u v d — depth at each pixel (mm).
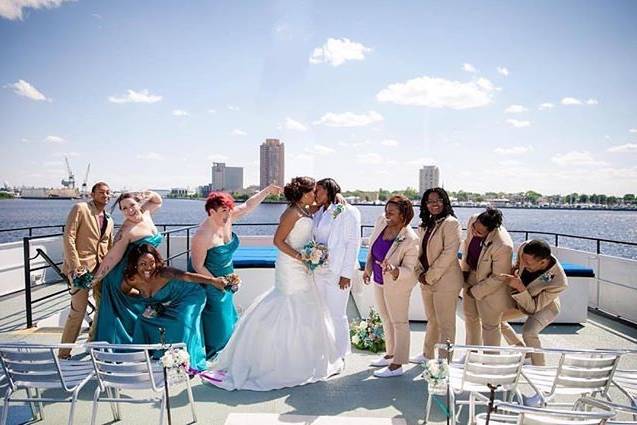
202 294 5141
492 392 2826
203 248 5211
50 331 6258
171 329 4789
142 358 3418
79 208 5168
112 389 4324
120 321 4898
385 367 5047
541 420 2473
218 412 4016
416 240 4715
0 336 6039
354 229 5168
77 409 4098
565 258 8758
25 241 6312
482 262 4625
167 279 4953
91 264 5234
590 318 7234
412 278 4727
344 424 3789
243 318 4867
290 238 4867
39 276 9367
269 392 4441
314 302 4898
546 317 4562
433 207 4770
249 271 7176
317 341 4828
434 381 3266
